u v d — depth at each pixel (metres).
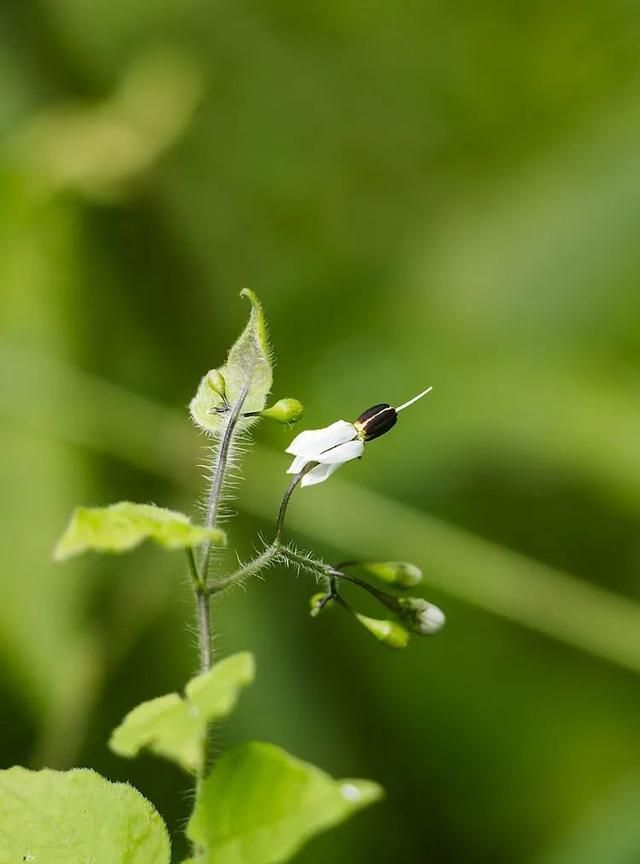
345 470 0.52
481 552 0.50
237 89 0.59
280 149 0.59
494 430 0.54
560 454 0.53
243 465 0.51
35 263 0.51
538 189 0.58
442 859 0.47
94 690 0.47
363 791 0.29
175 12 0.58
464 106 0.60
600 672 0.51
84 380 0.51
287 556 0.33
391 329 0.56
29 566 0.47
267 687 0.49
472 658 0.51
